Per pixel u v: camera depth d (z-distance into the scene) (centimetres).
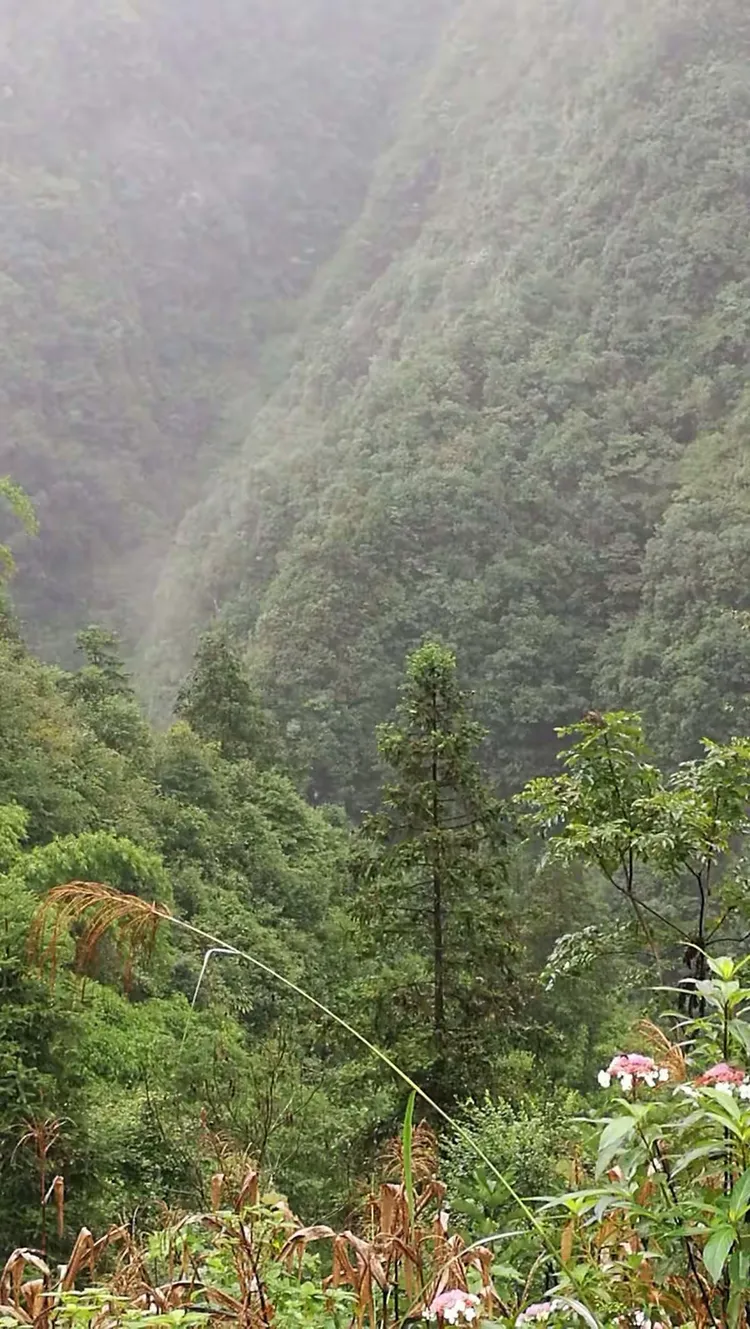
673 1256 204
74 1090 717
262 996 1892
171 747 2959
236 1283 259
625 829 584
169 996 1606
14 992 691
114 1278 245
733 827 593
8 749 2097
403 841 961
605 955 627
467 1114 761
